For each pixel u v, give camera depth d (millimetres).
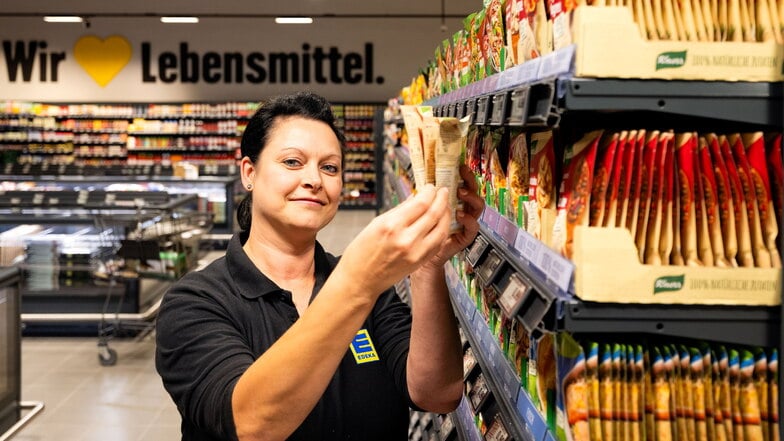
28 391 5227
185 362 1490
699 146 1165
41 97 16234
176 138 16203
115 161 16219
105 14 15938
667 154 1153
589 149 1151
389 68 16719
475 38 2191
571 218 1201
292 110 1681
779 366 1149
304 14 16375
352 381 1694
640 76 1089
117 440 4422
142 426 4637
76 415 4801
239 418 1252
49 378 5512
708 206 1160
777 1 1134
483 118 1655
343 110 16531
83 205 7039
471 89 2098
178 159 16234
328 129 1695
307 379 1196
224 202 11445
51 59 16141
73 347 6305
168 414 4836
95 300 6480
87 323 6738
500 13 1774
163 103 16156
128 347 6312
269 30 16516
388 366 1757
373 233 1136
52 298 6453
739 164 1161
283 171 1654
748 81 1105
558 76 1132
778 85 1108
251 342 1621
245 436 1252
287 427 1238
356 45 16641
